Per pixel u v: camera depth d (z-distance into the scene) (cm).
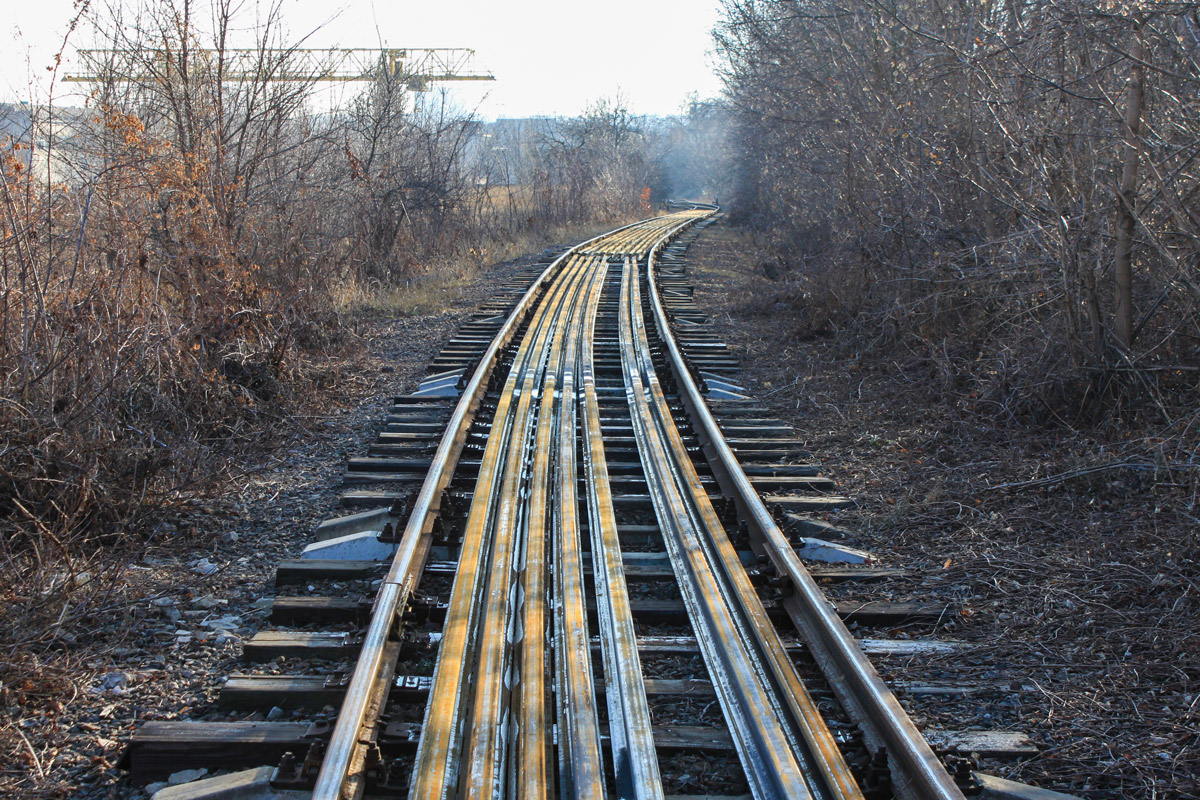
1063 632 456
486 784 320
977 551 554
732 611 453
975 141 989
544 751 339
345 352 1137
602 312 1419
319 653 424
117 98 983
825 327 1283
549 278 1844
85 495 554
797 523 590
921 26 1174
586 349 1092
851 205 1273
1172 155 682
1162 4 690
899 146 1143
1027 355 796
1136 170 714
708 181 8125
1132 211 684
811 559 551
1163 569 499
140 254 784
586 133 4850
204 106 1052
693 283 1961
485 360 945
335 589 500
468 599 452
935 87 1110
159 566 543
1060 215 754
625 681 390
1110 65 736
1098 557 529
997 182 898
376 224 1772
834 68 1527
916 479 689
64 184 767
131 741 346
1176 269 717
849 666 390
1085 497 610
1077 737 371
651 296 1509
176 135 1043
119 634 454
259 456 750
